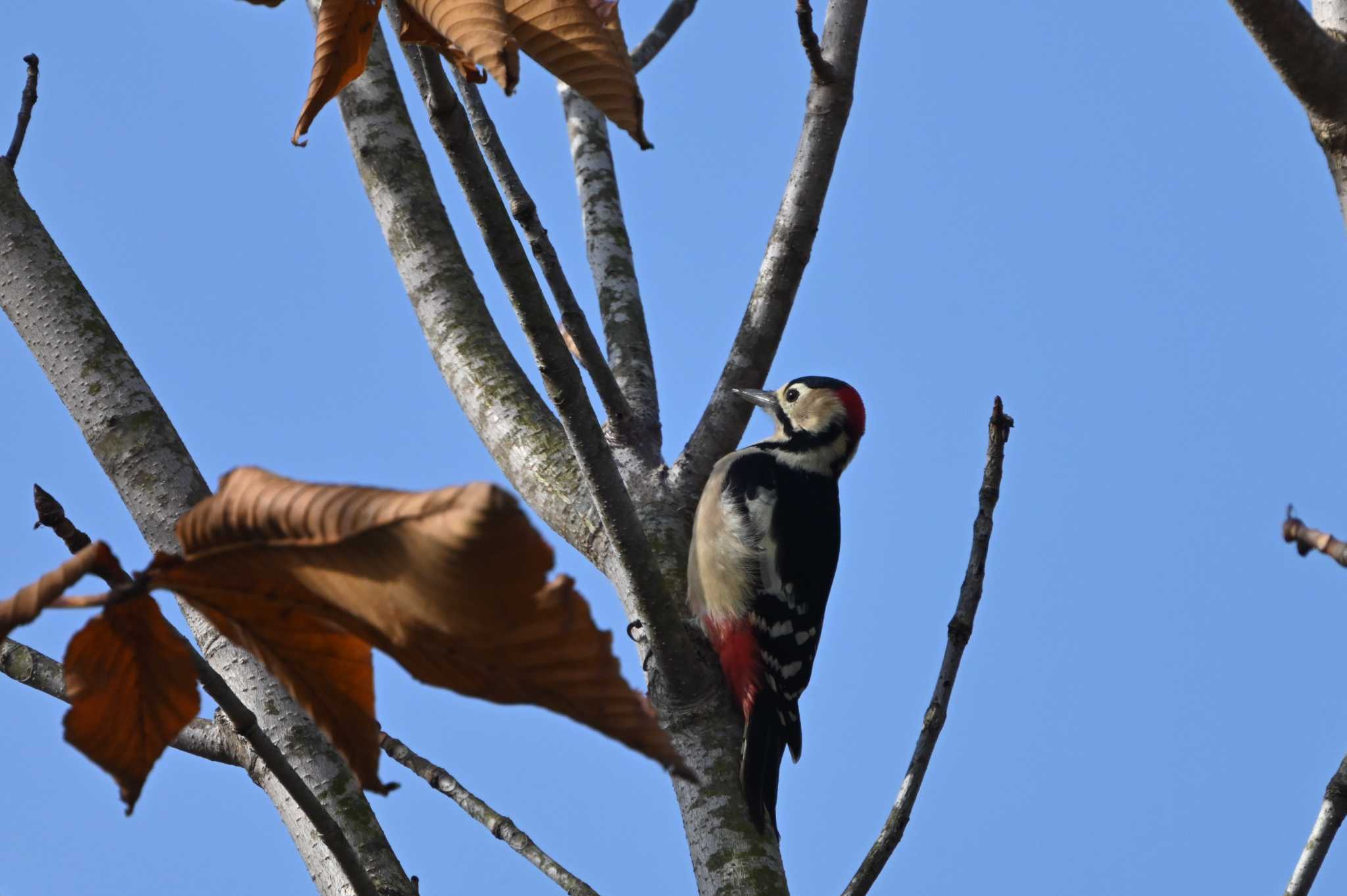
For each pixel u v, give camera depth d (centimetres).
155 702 354
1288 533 686
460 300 1091
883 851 738
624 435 1065
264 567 300
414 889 676
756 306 1069
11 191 762
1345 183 760
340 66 482
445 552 269
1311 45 737
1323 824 709
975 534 795
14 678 733
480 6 400
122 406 716
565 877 741
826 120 1052
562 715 298
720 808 844
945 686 768
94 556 313
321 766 694
